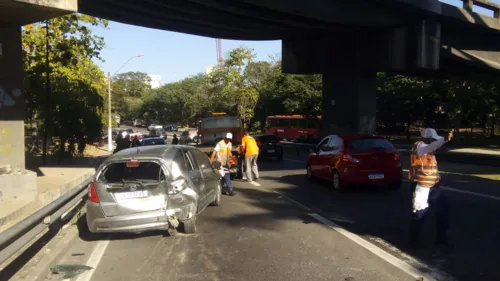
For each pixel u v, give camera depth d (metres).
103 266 6.47
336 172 13.10
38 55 19.66
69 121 21.33
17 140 10.77
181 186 7.86
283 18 19.25
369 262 6.32
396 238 7.63
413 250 6.86
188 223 8.06
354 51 22.78
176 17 19.62
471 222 8.58
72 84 21.66
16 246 5.44
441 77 31.33
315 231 8.29
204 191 9.32
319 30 22.48
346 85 23.20
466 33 25.02
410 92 42.38
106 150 42.91
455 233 7.80
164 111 108.31
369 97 23.28
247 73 59.38
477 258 6.41
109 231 7.54
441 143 6.76
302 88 46.12
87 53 21.05
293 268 6.15
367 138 13.11
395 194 12.35
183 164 8.60
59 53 20.23
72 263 6.62
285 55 26.09
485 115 44.47
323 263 6.34
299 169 20.00
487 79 31.89
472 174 16.33
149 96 117.12
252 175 16.88
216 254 6.93
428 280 5.54
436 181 6.88
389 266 6.12
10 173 10.31
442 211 6.92
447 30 23.91
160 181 7.69
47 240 7.48
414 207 6.91
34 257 6.55
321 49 24.34
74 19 19.97
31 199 10.22
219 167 10.79
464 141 43.19
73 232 7.96
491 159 19.31
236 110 59.25
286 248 7.17
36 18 10.16
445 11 20.61
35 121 21.89
